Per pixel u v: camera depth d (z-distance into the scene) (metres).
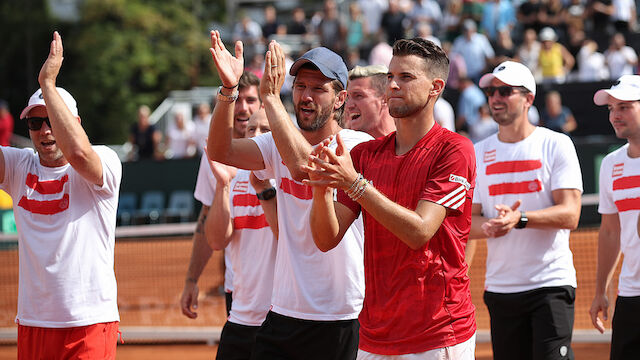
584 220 45.16
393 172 13.35
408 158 13.27
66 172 16.19
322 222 12.96
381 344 13.23
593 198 33.81
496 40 64.31
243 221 17.77
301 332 15.41
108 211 16.30
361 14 70.12
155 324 34.69
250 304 17.66
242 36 75.31
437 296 12.93
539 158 19.50
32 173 16.22
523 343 19.34
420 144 13.26
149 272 46.12
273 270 17.48
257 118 18.23
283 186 15.62
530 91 19.73
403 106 13.04
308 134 15.65
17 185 16.22
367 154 13.95
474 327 13.45
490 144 20.28
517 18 66.69
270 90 14.12
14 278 46.53
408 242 12.30
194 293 20.03
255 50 73.94
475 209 20.31
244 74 19.80
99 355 15.95
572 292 19.06
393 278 13.11
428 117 13.35
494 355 19.75
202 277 45.78
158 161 57.06
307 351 15.51
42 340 15.89
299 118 15.52
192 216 55.88
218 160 15.12
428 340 12.89
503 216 17.41
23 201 16.11
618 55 61.84
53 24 130.75
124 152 79.56
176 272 46.25
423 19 67.94
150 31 126.88
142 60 124.50
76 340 15.80
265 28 76.12
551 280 18.84
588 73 62.03
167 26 127.69
